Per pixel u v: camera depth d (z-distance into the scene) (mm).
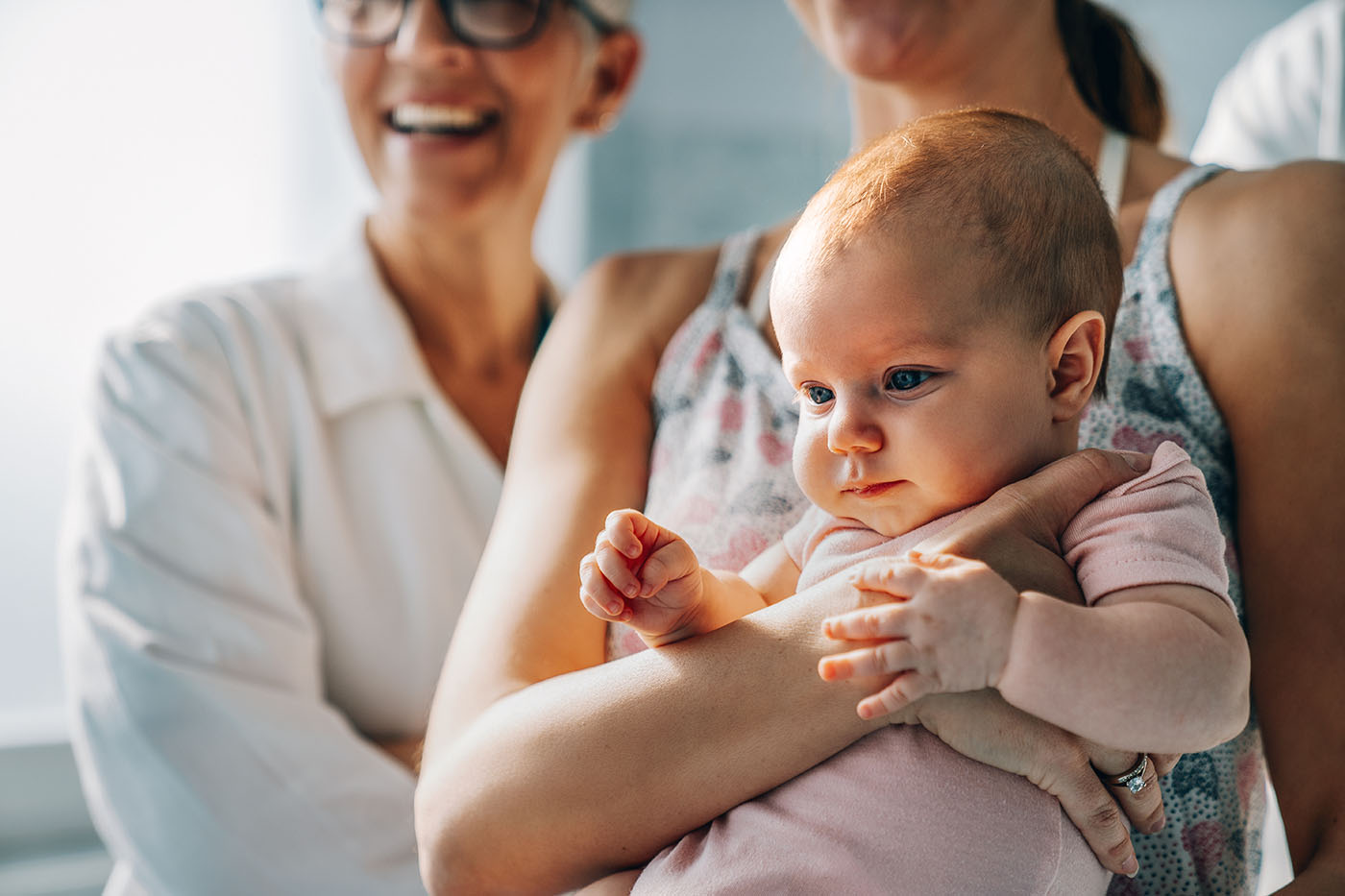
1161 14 2451
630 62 1822
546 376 981
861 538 683
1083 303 657
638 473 907
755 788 649
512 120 1591
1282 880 1141
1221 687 552
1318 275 738
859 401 634
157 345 1435
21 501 2109
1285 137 1804
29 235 2098
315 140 2232
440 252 1613
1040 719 605
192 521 1368
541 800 680
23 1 2068
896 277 617
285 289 1608
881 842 604
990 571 552
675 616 682
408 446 1536
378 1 1543
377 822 1343
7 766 2059
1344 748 678
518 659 779
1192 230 803
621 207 2549
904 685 539
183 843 1313
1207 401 766
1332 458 709
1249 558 741
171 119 2164
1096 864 628
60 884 2033
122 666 1318
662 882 636
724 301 954
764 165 2580
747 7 2555
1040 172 653
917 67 896
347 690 1507
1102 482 643
